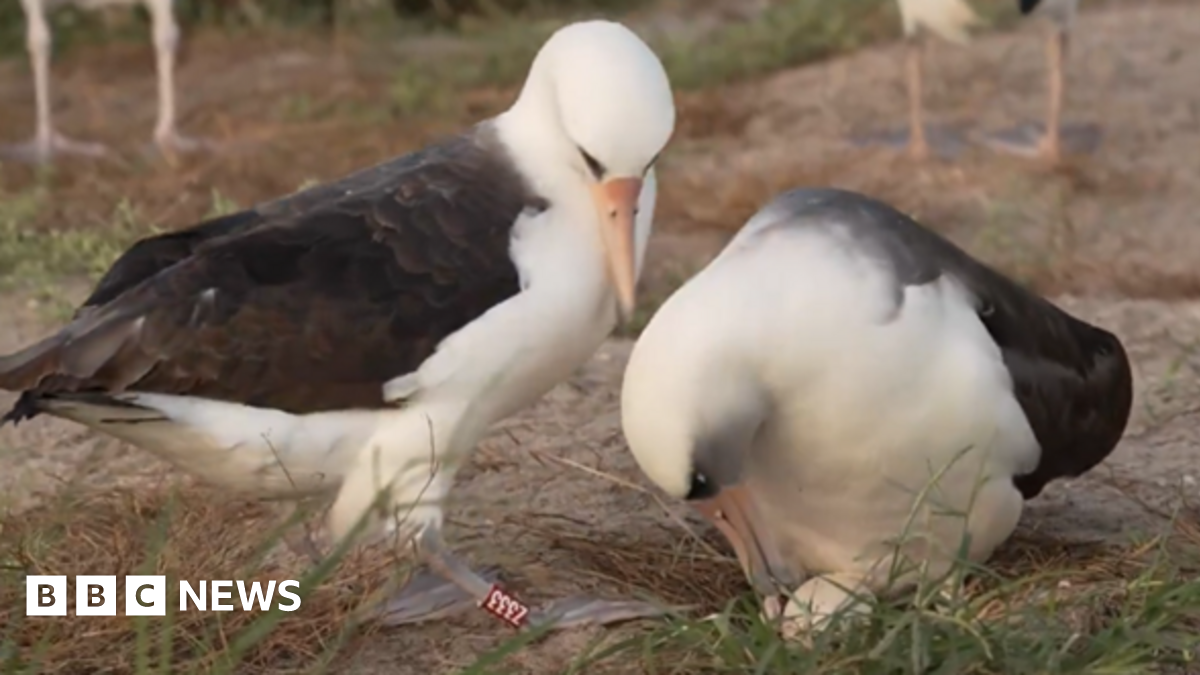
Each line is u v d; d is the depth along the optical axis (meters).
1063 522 10.30
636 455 8.32
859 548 8.99
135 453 11.55
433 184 9.16
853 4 24.22
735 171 18.98
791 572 9.03
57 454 11.66
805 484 8.73
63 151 19.98
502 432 11.75
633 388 8.20
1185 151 19.09
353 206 9.12
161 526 8.99
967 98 21.28
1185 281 15.05
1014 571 9.52
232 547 9.59
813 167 18.94
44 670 8.70
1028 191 17.80
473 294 8.92
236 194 18.38
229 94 22.52
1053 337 9.38
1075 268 15.41
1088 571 9.30
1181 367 12.78
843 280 8.26
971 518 8.96
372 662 8.93
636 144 8.80
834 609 8.70
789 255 8.32
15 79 23.58
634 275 8.97
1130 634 8.42
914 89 19.16
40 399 8.55
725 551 9.93
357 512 9.12
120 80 23.44
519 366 9.10
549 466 11.19
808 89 21.91
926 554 9.04
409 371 8.85
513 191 9.13
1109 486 10.78
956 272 8.86
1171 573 9.06
